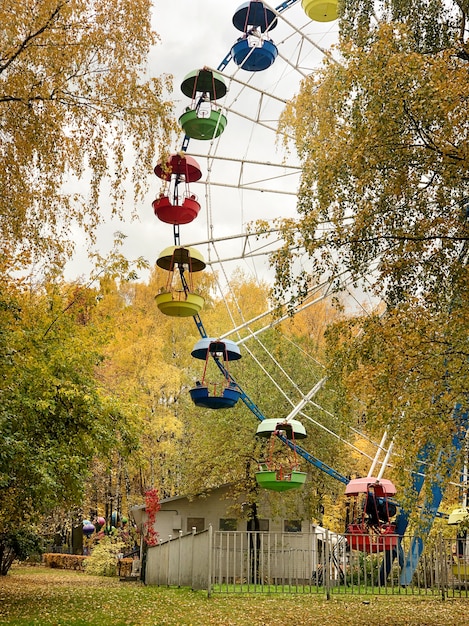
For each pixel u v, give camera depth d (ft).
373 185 33.19
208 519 94.79
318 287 61.87
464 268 32.24
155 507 83.10
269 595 52.39
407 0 37.14
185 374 109.09
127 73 37.68
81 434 52.70
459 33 36.06
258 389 91.56
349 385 33.96
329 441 91.04
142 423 57.57
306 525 93.81
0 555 81.20
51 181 38.45
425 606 47.16
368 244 34.24
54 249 40.16
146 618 39.47
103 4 36.73
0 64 35.60
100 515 146.41
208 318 119.44
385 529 64.44
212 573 56.24
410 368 32.07
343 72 36.52
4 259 41.42
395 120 31.09
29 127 36.29
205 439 91.86
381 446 65.16
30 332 49.03
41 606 45.39
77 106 37.58
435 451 34.06
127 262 52.65
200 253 61.16
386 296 34.37
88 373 54.80
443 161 31.07
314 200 37.01
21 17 34.65
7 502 51.42
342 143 34.27
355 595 53.52
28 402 47.67
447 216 32.91
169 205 58.44
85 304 54.03
